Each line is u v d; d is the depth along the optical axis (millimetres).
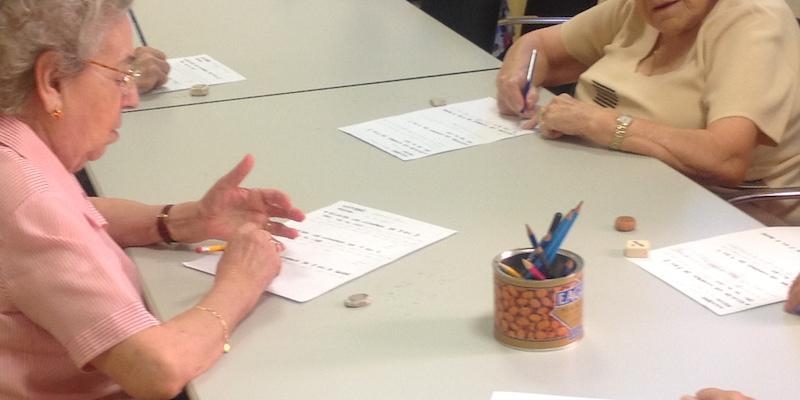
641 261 1448
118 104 1344
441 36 2834
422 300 1358
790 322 1263
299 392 1152
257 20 3037
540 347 1211
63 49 1235
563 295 1194
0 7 1184
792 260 1435
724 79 1960
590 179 1790
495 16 3061
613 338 1238
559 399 1108
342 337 1271
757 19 1978
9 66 1212
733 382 1132
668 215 1617
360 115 2180
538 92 2336
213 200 1552
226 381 1184
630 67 2230
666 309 1307
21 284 1184
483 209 1663
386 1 3250
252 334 1290
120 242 1586
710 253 1467
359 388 1155
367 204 1697
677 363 1176
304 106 2250
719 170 1909
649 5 2059
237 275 1339
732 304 1312
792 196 1958
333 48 2721
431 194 1735
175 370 1161
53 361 1295
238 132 2092
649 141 1900
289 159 1927
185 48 2730
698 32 2072
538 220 1611
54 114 1276
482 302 1345
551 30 2578
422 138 2027
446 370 1183
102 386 1368
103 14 1273
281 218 1605
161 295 1404
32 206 1188
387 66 2551
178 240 1570
